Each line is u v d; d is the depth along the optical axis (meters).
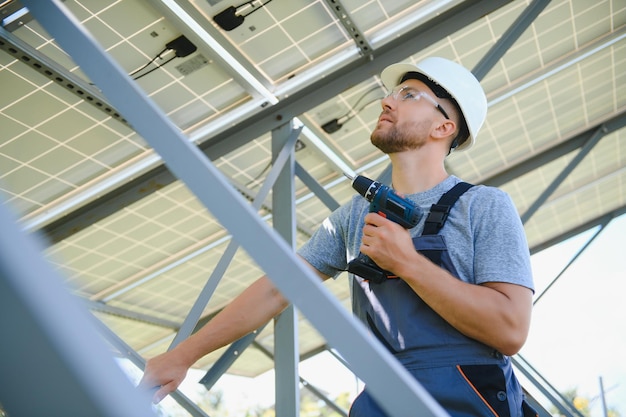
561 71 4.79
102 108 3.23
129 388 0.38
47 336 0.36
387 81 1.77
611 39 4.54
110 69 0.67
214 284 3.22
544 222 7.34
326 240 1.51
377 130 1.55
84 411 0.37
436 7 3.53
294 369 3.12
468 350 1.22
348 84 3.61
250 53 3.41
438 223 1.32
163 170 3.87
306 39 3.45
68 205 3.83
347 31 3.42
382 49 3.58
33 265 0.39
